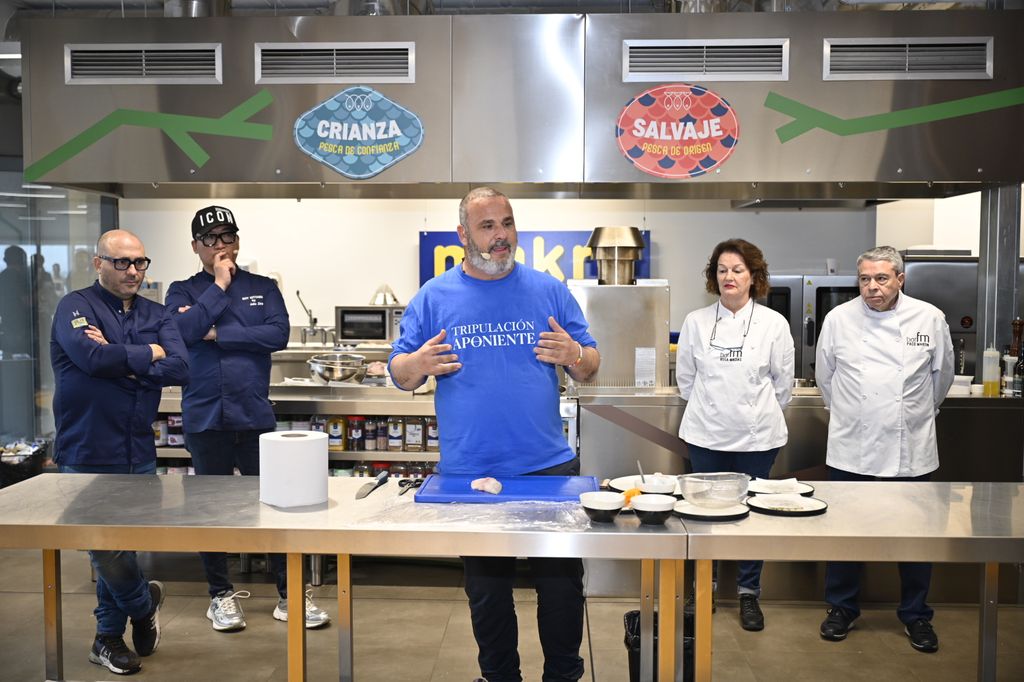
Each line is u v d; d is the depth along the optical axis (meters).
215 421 3.62
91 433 3.12
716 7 4.12
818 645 3.49
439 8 5.54
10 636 3.54
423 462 4.46
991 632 2.43
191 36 4.03
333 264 6.40
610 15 3.99
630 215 6.38
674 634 2.17
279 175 4.06
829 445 3.55
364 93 4.03
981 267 4.46
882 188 4.31
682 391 3.79
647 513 2.08
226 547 2.09
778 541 2.02
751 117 4.00
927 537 2.02
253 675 3.21
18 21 5.07
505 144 4.03
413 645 3.50
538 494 2.31
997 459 4.06
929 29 3.96
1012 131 3.98
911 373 3.36
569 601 2.54
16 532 2.12
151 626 3.35
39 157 4.08
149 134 4.06
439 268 6.30
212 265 3.74
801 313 5.80
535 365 2.60
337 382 4.46
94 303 3.19
